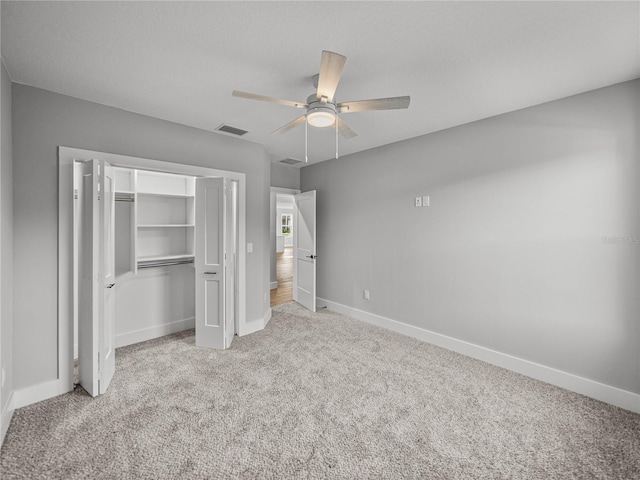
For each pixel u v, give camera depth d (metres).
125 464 1.59
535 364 2.58
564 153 2.40
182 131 3.00
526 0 1.37
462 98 2.43
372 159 3.98
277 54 1.83
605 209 2.22
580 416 2.05
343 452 1.70
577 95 2.33
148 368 2.67
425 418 2.01
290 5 1.41
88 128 2.43
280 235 12.41
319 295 4.91
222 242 3.08
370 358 2.94
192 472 1.55
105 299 2.29
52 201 2.25
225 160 3.36
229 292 3.25
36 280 2.18
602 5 1.40
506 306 2.76
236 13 1.47
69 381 2.29
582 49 1.76
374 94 2.36
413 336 3.55
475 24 1.54
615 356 2.20
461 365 2.81
